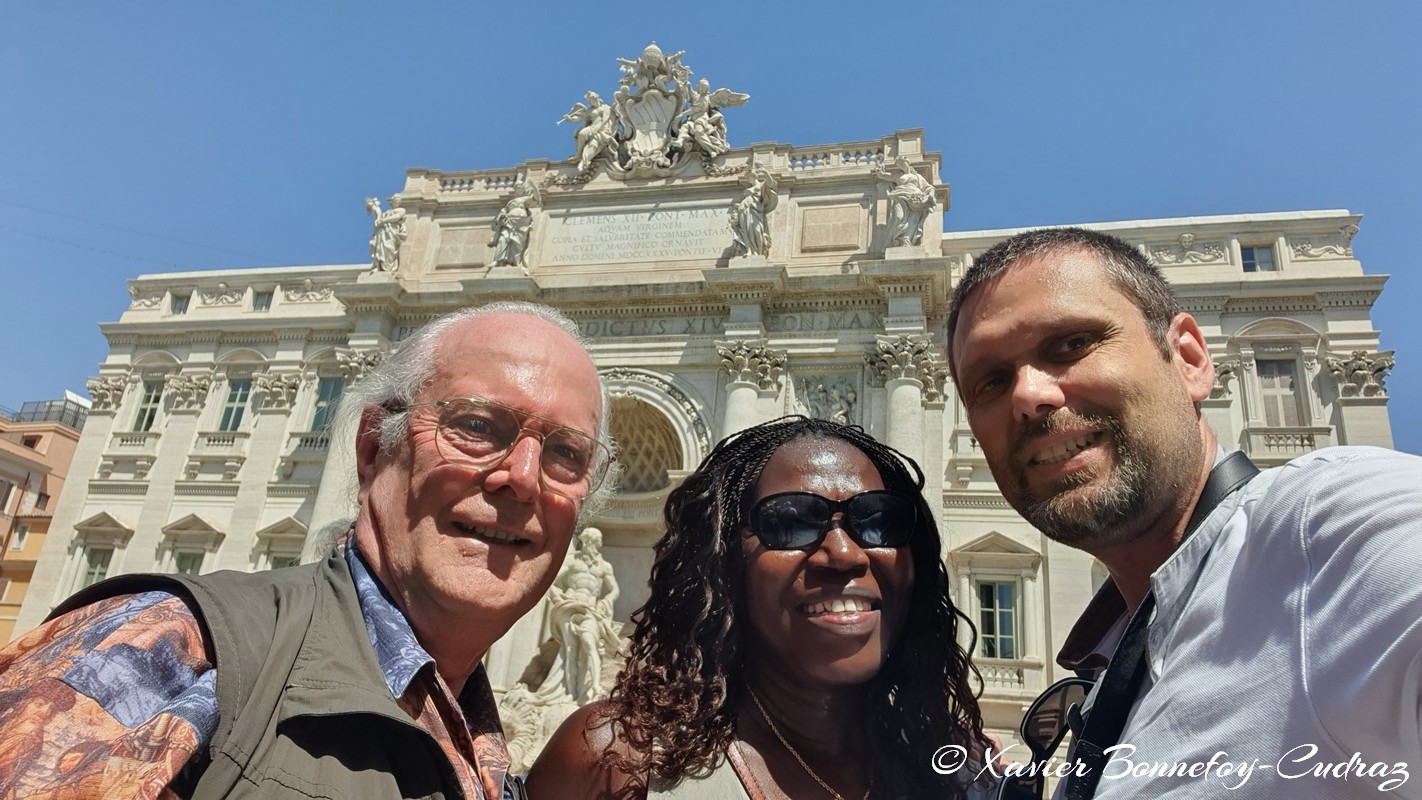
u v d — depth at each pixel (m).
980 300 0.59
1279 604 0.37
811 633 0.63
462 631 0.57
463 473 0.58
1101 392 0.52
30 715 0.35
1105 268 0.56
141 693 0.38
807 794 0.62
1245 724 0.36
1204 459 0.54
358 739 0.45
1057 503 0.53
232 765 0.40
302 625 0.48
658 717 0.63
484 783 0.54
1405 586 0.31
